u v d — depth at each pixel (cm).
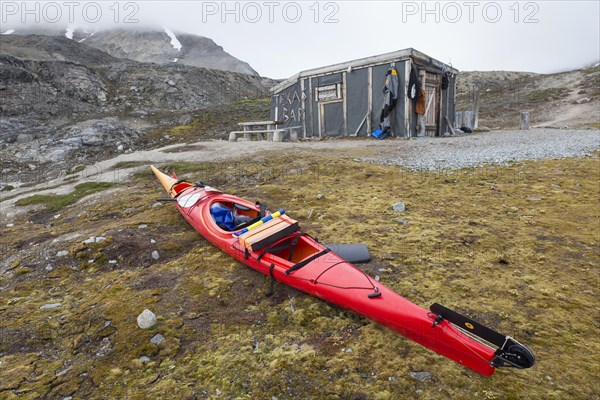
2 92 2755
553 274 481
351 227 647
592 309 409
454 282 469
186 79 4431
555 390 308
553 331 377
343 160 1130
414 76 1578
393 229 633
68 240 656
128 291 488
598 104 2936
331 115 1852
